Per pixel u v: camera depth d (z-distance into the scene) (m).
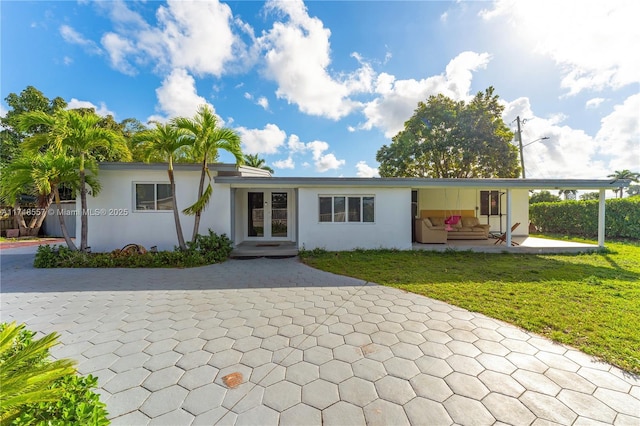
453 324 3.37
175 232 8.28
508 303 3.99
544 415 1.91
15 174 6.37
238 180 8.03
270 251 8.11
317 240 8.51
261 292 4.77
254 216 10.07
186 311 3.89
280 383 2.28
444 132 16.08
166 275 5.99
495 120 15.74
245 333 3.20
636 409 1.96
